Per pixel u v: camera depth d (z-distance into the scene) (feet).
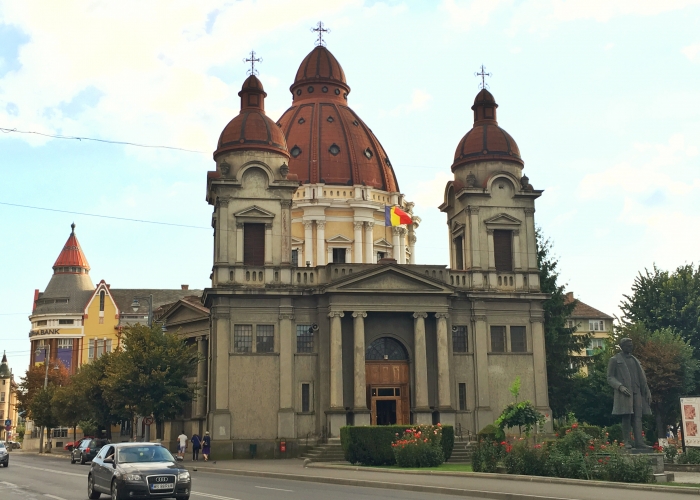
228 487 102.37
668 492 85.97
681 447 138.21
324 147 280.72
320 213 267.59
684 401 126.72
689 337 240.53
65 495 94.32
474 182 200.13
